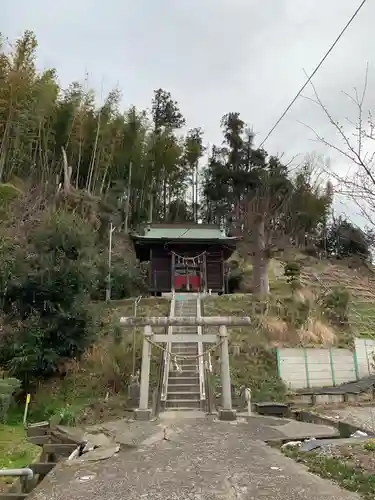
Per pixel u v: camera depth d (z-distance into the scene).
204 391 14.09
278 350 18.41
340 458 7.14
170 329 17.91
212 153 49.38
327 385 18.30
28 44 27.33
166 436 9.95
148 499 5.73
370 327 23.88
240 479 6.46
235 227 33.41
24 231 19.84
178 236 30.44
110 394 15.34
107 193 38.06
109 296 26.23
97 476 6.96
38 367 15.71
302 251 44.69
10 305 16.89
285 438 9.38
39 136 32.56
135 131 39.91
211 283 29.38
